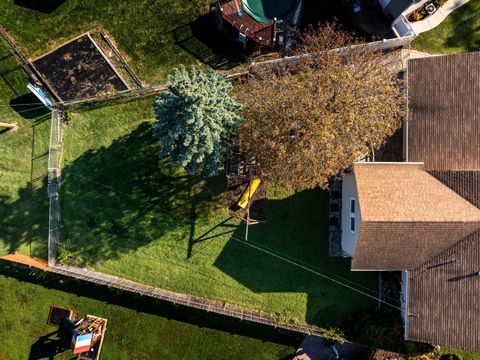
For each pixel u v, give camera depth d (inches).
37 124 1053.2
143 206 1041.5
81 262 1054.4
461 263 880.9
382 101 843.4
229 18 970.7
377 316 1000.2
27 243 1063.6
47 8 1039.0
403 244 856.3
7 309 1099.9
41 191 1058.1
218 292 1042.7
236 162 1007.6
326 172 832.3
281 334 1060.5
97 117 1044.5
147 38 1031.6
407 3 918.4
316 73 838.5
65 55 1039.0
